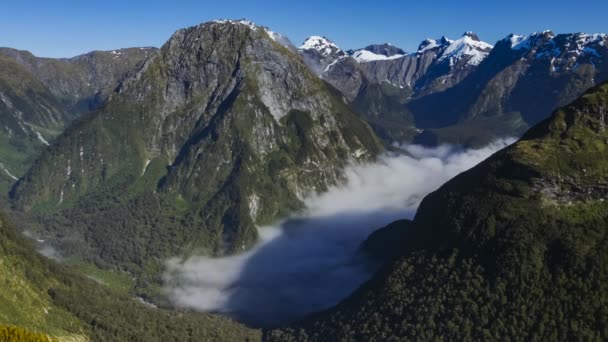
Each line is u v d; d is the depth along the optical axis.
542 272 196.38
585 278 188.38
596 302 182.62
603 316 179.00
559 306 187.62
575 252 193.50
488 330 195.50
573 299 186.62
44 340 171.75
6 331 165.62
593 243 194.62
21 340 165.62
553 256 197.50
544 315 188.12
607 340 175.00
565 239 198.00
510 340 189.88
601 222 198.62
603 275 186.62
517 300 195.88
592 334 177.62
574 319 182.88
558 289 190.75
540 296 192.38
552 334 183.88
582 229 199.00
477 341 195.25
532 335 187.00
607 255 190.00
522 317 191.88
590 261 190.62
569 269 192.25
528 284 196.75
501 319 195.25
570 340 180.00
